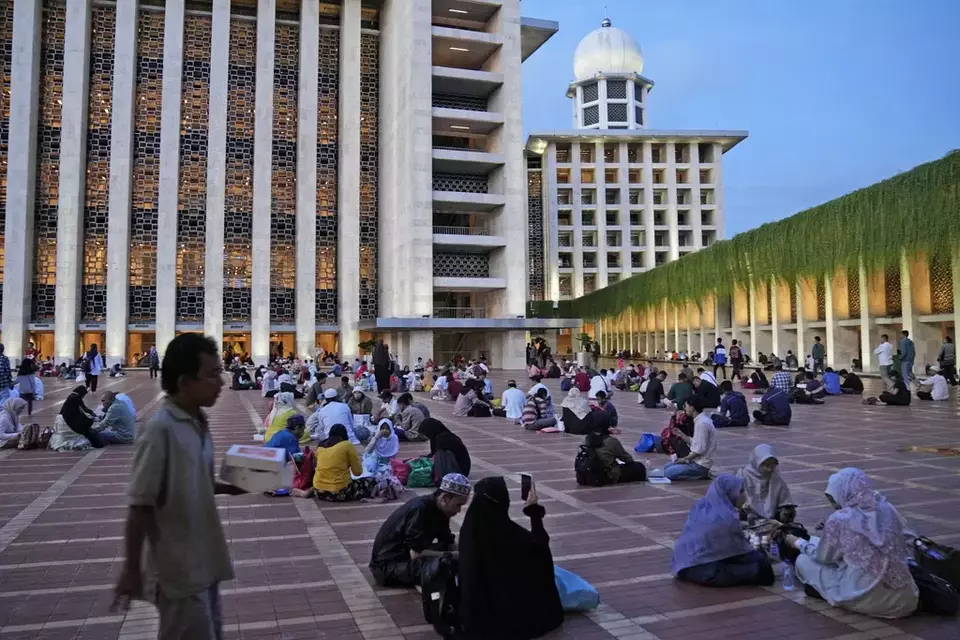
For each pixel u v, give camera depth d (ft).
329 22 163.12
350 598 17.66
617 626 15.83
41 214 144.15
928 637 15.11
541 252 247.50
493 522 15.42
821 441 42.98
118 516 26.30
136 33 149.07
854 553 16.42
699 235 246.06
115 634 15.40
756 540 21.06
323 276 157.79
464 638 14.89
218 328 148.25
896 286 100.12
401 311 149.79
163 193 147.02
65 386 96.63
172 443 9.77
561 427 50.47
